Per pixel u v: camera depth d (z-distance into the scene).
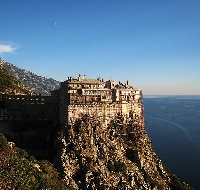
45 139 177.25
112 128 180.25
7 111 186.50
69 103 172.75
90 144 165.00
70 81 179.50
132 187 161.38
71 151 160.50
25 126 180.25
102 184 153.00
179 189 179.88
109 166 162.88
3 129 177.38
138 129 190.38
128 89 193.88
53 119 186.50
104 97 183.50
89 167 157.00
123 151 177.75
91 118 174.12
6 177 126.12
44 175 143.88
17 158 140.38
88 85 185.75
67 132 166.88
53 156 164.38
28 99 191.25
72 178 154.50
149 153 184.62
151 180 171.38
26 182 130.25
